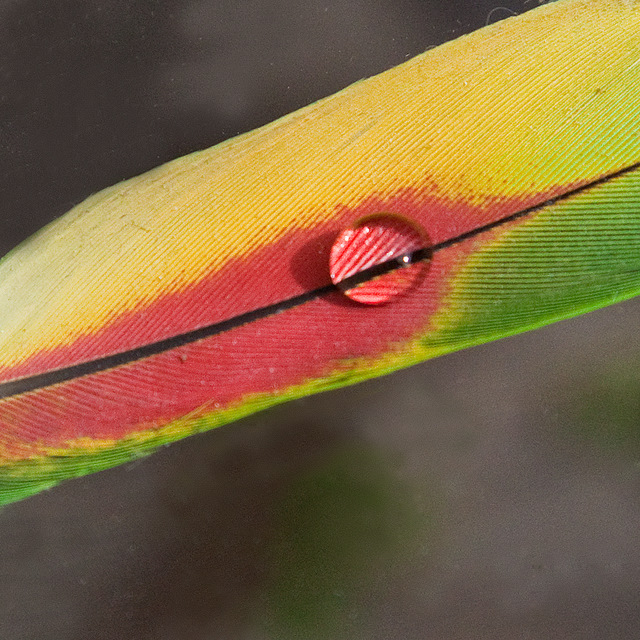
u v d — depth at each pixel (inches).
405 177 6.7
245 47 7.1
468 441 6.9
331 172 6.7
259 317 6.7
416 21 7.1
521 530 6.9
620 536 6.9
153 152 7.0
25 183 7.0
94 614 6.8
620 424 6.9
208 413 6.7
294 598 6.9
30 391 6.7
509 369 7.0
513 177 6.7
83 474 6.7
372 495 6.9
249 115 7.0
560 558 6.9
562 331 7.0
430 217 6.7
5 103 7.1
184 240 6.7
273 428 6.9
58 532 6.9
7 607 6.8
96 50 7.1
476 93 6.7
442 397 7.0
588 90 6.7
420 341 6.7
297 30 7.1
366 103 6.7
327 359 6.7
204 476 6.9
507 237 6.6
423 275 6.6
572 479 6.9
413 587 6.9
